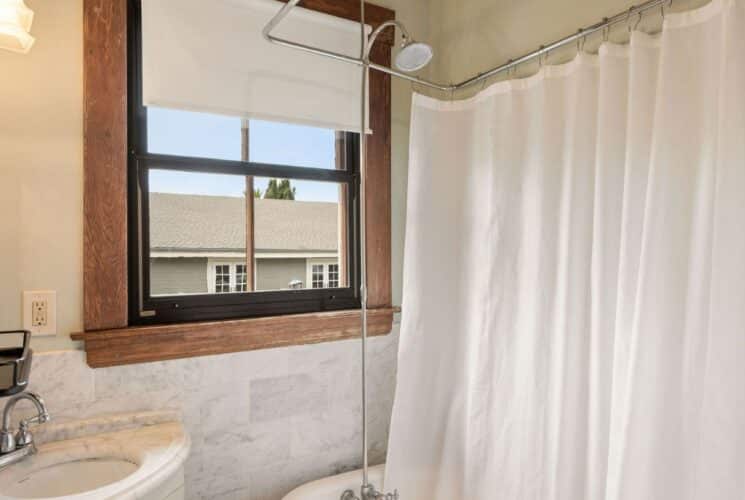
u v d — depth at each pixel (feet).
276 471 5.34
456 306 5.57
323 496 5.21
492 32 5.43
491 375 4.93
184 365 4.78
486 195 5.11
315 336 5.54
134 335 4.47
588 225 4.11
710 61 3.23
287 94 5.27
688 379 3.29
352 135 6.00
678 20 3.36
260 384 5.21
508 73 5.08
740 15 3.00
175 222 4.98
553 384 4.32
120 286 4.46
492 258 4.93
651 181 3.42
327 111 5.55
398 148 6.25
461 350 5.48
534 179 4.58
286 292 5.56
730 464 2.97
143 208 4.77
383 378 6.07
